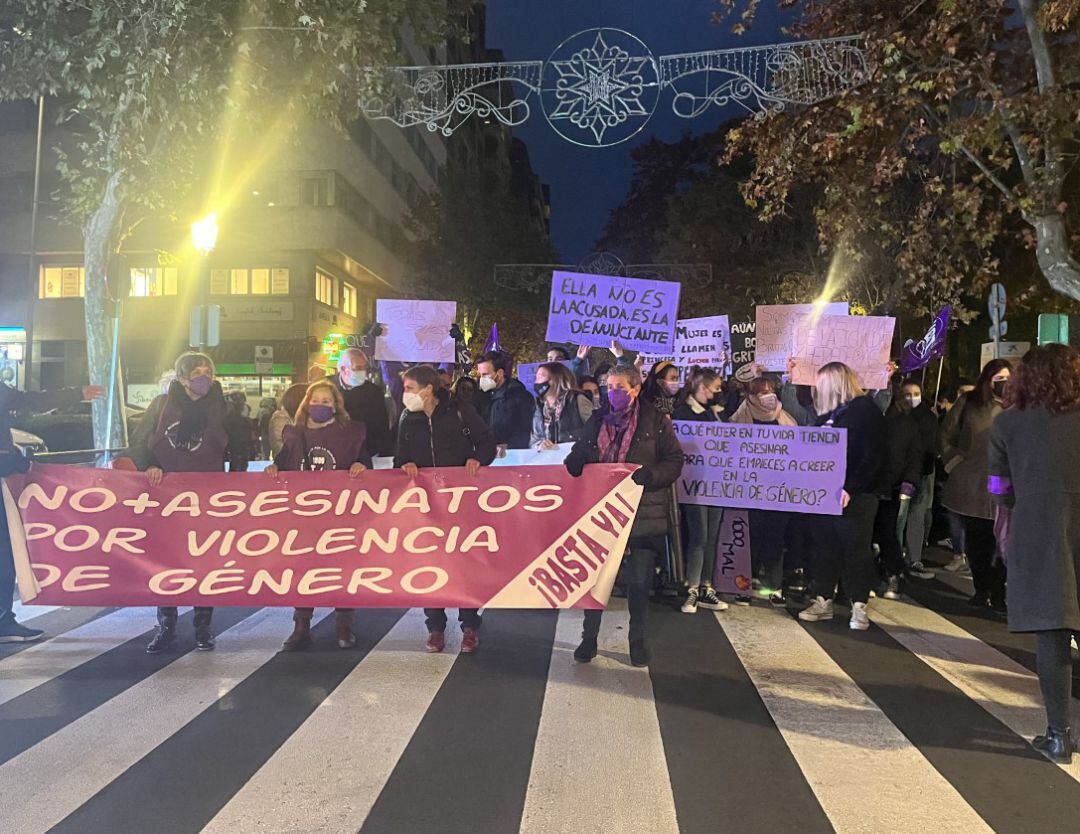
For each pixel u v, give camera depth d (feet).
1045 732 14.05
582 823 10.85
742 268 85.10
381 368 29.40
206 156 37.91
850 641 19.20
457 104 24.85
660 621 20.84
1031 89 29.48
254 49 31.91
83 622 20.47
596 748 13.12
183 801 11.36
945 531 34.86
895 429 23.25
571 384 24.34
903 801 11.55
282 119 35.60
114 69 32.09
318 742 13.25
